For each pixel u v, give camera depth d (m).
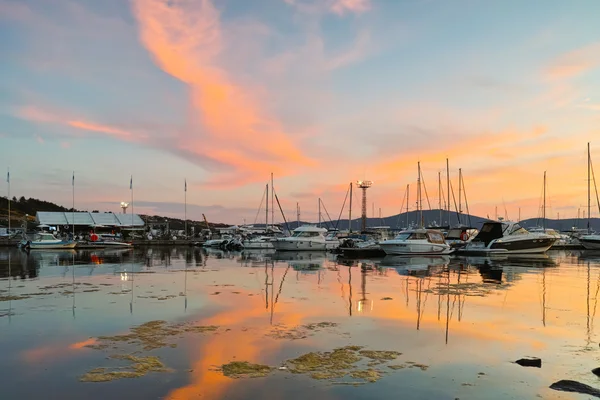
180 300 16.42
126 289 19.38
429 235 42.44
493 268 29.41
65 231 86.94
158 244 75.44
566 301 16.06
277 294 17.86
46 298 16.89
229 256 45.38
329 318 13.27
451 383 7.91
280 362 9.06
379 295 17.52
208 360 9.19
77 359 9.25
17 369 8.64
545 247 42.59
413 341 10.68
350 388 7.66
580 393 7.42
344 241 47.88
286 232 69.06
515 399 7.20
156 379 8.09
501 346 10.28
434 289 19.06
